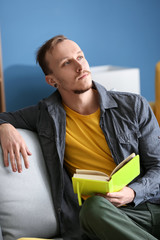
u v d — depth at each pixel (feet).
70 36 10.36
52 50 5.96
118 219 4.81
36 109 6.21
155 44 11.98
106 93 6.02
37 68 10.06
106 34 10.94
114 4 10.92
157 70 7.62
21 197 5.41
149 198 5.61
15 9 9.55
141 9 11.45
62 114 5.95
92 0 10.53
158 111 7.40
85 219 4.93
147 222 5.53
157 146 5.79
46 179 5.70
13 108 9.93
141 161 5.93
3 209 5.34
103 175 4.98
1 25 9.46
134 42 11.53
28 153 5.64
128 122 5.80
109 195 5.00
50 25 10.04
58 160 5.80
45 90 10.15
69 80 5.84
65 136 5.87
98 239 5.12
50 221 5.53
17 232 5.35
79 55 5.89
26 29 9.77
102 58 11.00
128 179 5.16
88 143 5.86
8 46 9.63
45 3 9.88
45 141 5.90
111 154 5.74
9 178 5.43
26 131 6.03
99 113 5.92
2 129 5.78
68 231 5.57
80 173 5.08
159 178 5.63
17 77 9.85
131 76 9.21
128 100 5.93
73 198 5.73
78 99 5.88
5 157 5.49
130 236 4.66
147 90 12.17
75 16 10.33
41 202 5.51
